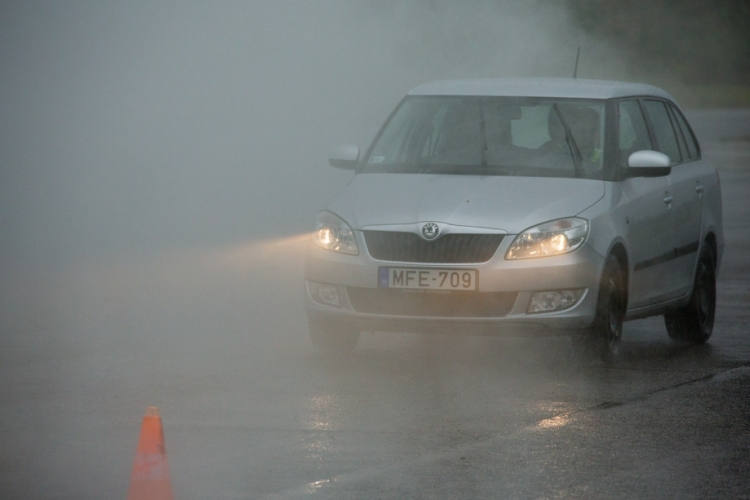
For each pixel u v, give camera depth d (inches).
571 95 1031.0
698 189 1099.3
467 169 978.1
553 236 885.8
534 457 654.5
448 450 667.4
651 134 1067.3
